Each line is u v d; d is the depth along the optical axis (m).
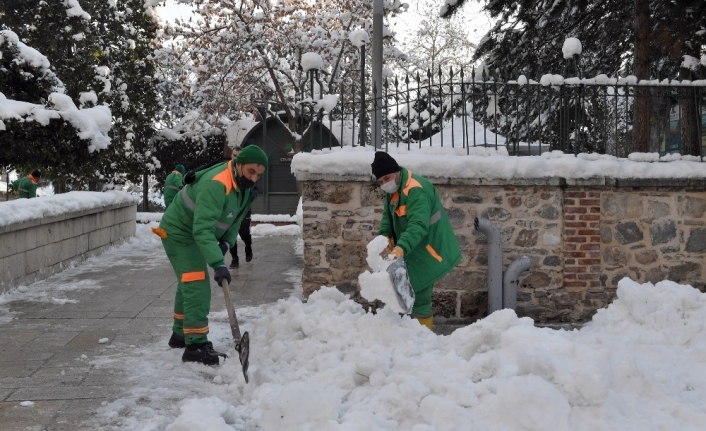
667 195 6.88
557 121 7.99
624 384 3.59
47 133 11.02
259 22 23.27
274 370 4.28
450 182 6.64
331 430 3.11
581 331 5.33
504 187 6.73
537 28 13.41
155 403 4.00
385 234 5.20
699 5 10.69
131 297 7.85
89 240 11.70
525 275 6.78
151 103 25.62
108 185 25.56
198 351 4.88
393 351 4.18
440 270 5.07
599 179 6.68
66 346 5.44
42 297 7.80
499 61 13.66
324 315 4.82
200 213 4.63
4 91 11.29
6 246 7.96
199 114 27.05
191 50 23.83
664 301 5.22
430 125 7.19
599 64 13.64
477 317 6.79
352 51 23.11
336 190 6.74
